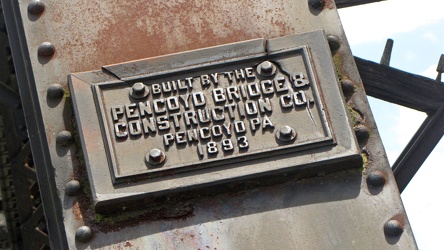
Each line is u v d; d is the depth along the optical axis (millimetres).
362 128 2330
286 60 2365
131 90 2332
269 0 2514
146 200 2221
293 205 2221
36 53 2453
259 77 2342
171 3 2512
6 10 2619
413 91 2793
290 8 2502
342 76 2416
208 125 2285
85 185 2273
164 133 2279
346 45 2453
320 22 2484
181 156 2248
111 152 2248
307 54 2363
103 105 2311
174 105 2312
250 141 2260
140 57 2438
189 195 2234
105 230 2217
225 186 2229
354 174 2262
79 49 2453
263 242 2180
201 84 2342
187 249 2182
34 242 3613
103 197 2203
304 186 2246
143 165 2236
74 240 2209
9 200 3672
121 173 2223
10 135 3627
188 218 2217
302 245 2172
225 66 2365
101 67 2371
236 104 2309
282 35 2467
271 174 2227
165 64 2371
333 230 2188
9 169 3658
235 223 2203
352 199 2227
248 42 2400
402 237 2178
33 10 2504
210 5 2506
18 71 2555
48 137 2340
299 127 2273
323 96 2309
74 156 2314
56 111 2373
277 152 2242
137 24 2484
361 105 2377
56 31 2480
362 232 2184
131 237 2203
